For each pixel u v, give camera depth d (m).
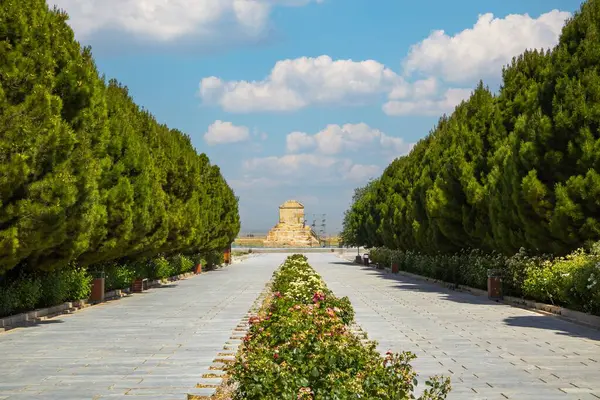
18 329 16.84
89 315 20.12
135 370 11.35
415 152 46.16
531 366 11.59
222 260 56.75
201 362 12.08
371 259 57.16
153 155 32.56
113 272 26.45
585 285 17.45
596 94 19.64
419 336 15.23
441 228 30.08
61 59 18.72
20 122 15.81
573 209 19.31
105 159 22.72
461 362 11.97
